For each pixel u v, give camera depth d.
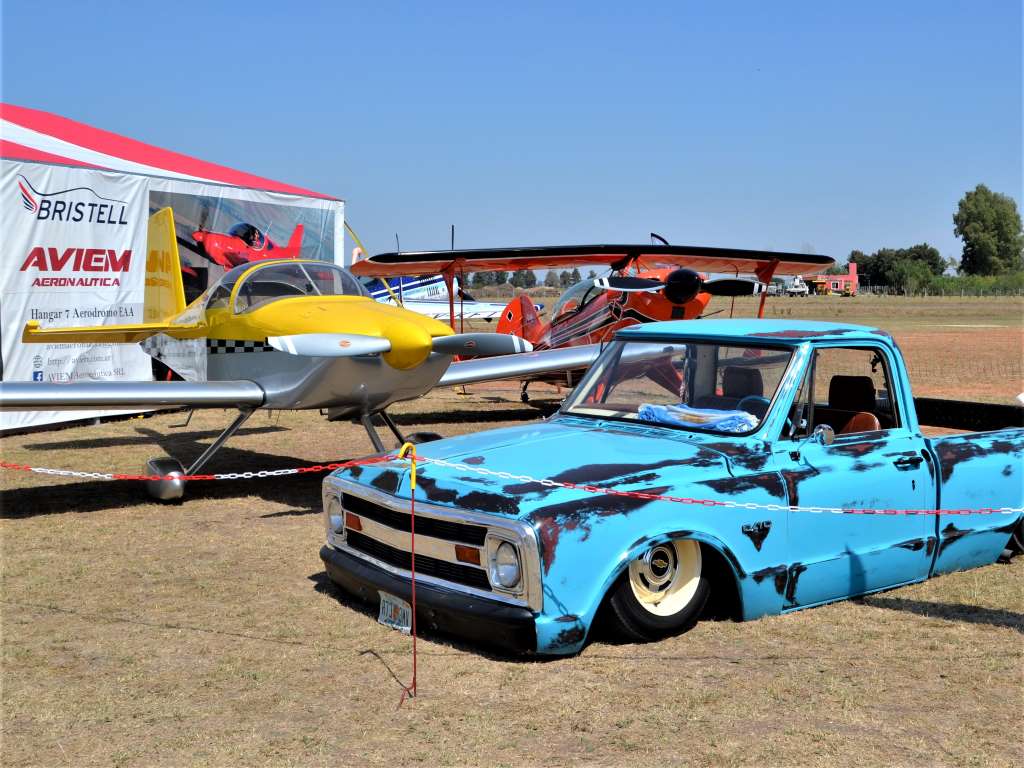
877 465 4.52
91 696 3.56
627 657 3.82
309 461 9.65
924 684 3.56
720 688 3.52
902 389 4.79
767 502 4.12
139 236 13.36
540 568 3.56
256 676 3.73
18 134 13.58
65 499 7.69
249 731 3.23
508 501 3.68
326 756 3.03
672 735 3.15
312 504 7.53
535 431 4.77
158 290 10.94
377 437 8.36
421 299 35.00
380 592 4.21
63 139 14.40
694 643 3.97
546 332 14.72
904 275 112.00
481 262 13.12
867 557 4.47
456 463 4.19
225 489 8.19
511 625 3.59
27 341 8.83
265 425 12.56
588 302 13.80
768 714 3.30
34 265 11.98
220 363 8.58
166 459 7.62
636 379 4.94
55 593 4.98
